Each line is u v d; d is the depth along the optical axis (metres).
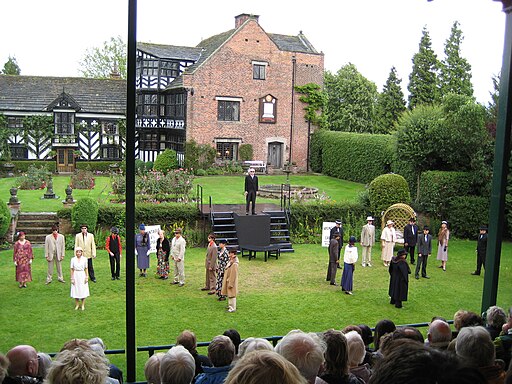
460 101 24.19
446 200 23.84
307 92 40.00
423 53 44.56
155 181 25.27
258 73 38.62
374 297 14.87
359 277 17.06
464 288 15.95
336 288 15.72
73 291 13.08
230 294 13.31
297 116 40.09
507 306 14.18
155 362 5.15
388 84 48.88
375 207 22.62
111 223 20.91
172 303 13.97
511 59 8.12
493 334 6.43
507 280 16.92
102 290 14.92
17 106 37.50
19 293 14.46
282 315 13.20
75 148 38.41
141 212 20.89
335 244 16.09
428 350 2.23
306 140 40.59
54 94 39.09
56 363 3.49
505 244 22.50
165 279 16.31
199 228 21.48
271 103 39.12
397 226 22.17
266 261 18.92
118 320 12.56
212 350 5.13
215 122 37.75
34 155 37.97
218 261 14.31
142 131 39.66
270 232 21.36
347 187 33.47
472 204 23.19
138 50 38.53
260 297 14.66
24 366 4.58
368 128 54.91
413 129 25.17
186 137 37.09
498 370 3.97
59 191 28.89
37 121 37.72
